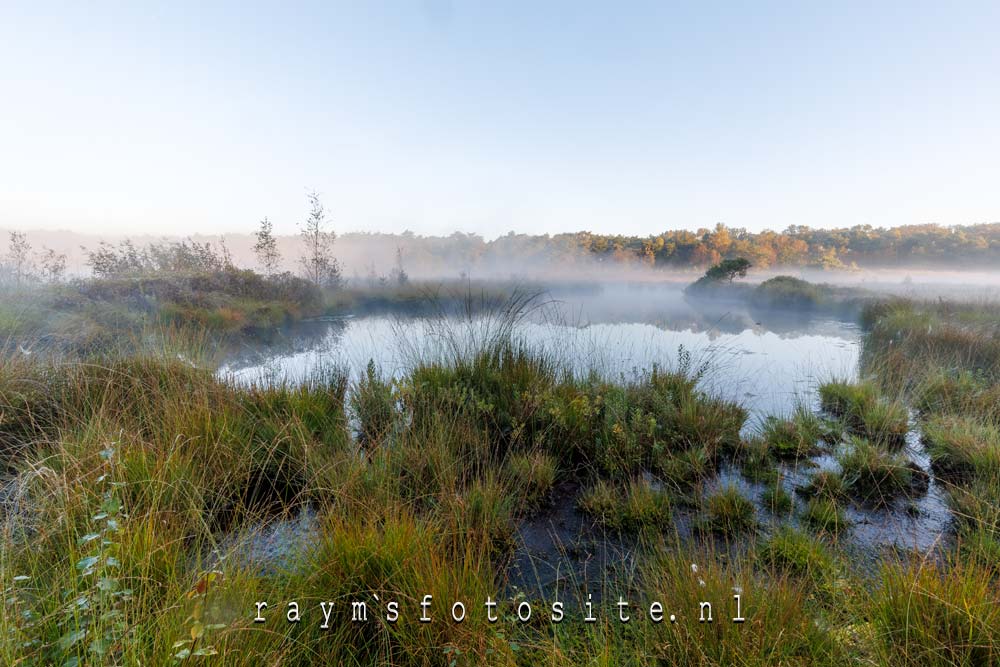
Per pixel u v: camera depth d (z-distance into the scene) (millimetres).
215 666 1291
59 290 8273
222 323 9477
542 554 2422
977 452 3338
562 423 3773
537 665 1589
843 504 2875
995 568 2014
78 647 1211
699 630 1594
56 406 3291
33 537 1906
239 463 2887
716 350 8219
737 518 2654
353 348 8094
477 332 6590
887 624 1608
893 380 5480
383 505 2410
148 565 1639
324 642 1586
